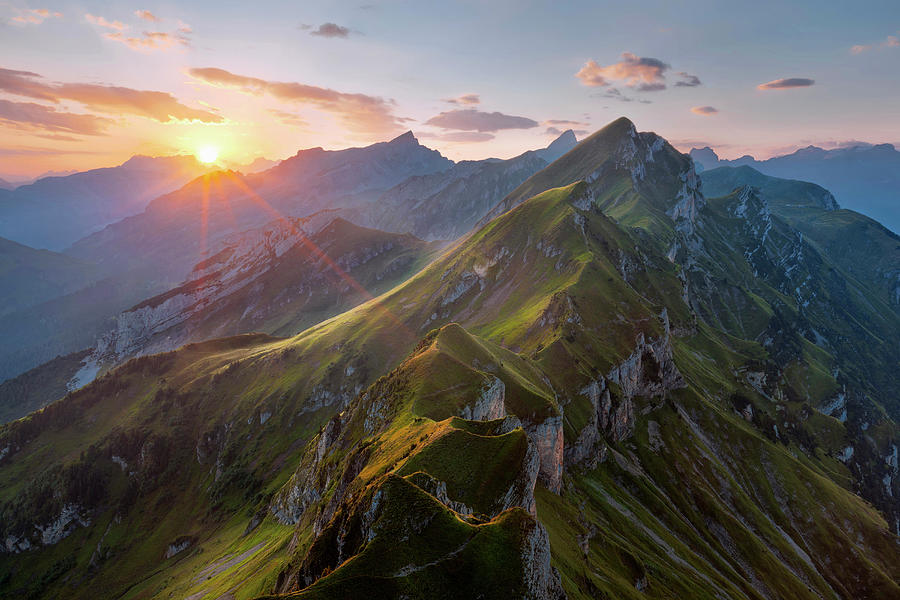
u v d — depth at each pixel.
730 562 172.62
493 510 60.22
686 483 198.62
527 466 66.12
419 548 47.28
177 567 188.88
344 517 63.47
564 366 197.12
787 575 175.50
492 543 47.72
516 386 142.75
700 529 181.38
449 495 60.00
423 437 78.50
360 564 46.00
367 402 139.12
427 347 151.62
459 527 49.03
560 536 104.94
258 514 182.25
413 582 44.22
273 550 121.31
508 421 74.88
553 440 133.50
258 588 98.56
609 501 161.50
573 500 144.25
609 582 101.62
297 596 42.66
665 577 130.75
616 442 199.00
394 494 52.62
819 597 173.12
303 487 148.50
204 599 116.62
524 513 51.66
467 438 69.56
